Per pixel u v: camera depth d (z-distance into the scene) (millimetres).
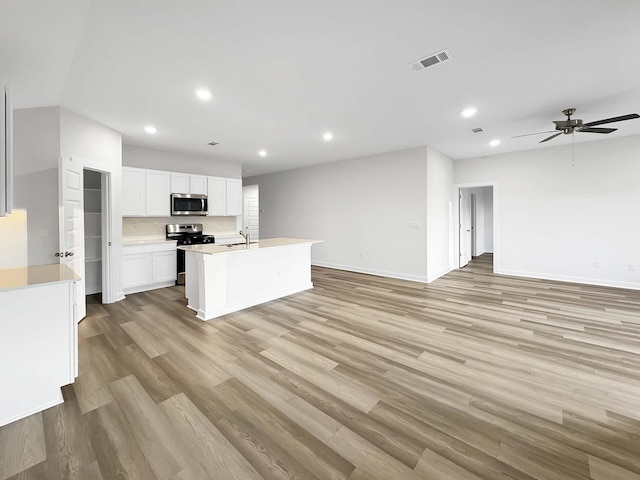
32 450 1564
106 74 2617
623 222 4938
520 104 3430
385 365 2469
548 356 2605
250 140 4871
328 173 6965
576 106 3475
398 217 5812
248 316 3674
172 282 5254
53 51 2195
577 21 1985
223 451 1564
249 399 2012
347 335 3084
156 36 2090
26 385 1850
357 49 2307
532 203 5742
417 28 2055
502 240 6125
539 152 5625
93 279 4727
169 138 4676
